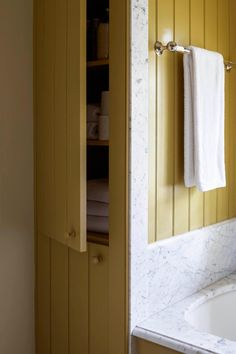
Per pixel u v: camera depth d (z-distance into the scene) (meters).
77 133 1.42
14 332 1.76
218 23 1.91
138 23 1.45
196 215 1.83
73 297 1.66
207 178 1.70
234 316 1.97
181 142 1.71
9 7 1.66
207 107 1.70
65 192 1.51
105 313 1.55
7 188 1.70
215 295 1.86
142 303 1.54
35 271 1.81
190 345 1.35
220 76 1.77
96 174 1.91
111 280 1.52
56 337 1.74
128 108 1.44
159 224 1.63
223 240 2.01
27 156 1.76
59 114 1.53
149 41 1.53
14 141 1.71
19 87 1.72
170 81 1.64
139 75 1.47
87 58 1.67
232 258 2.09
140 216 1.51
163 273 1.63
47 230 1.67
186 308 1.66
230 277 2.04
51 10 1.57
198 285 1.84
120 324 1.50
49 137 1.62
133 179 1.47
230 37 2.01
